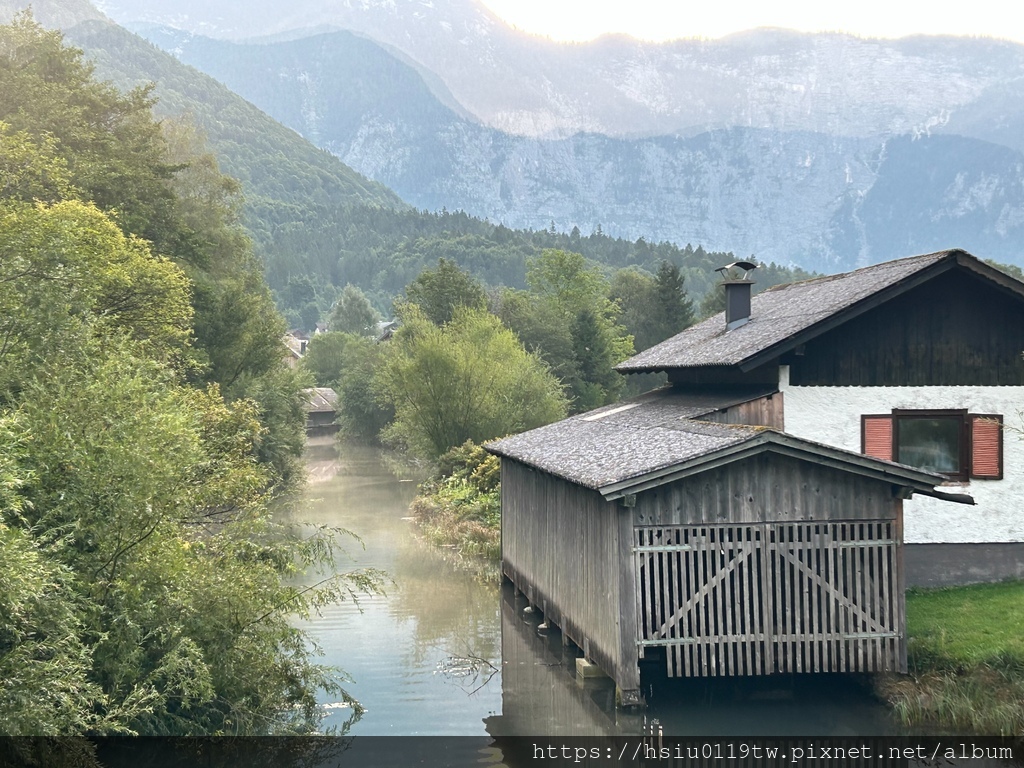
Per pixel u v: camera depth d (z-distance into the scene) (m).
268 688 14.44
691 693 16.39
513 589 25.72
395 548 32.16
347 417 83.81
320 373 109.38
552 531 19.98
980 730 13.92
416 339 52.59
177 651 12.36
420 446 51.06
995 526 20.27
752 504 15.30
